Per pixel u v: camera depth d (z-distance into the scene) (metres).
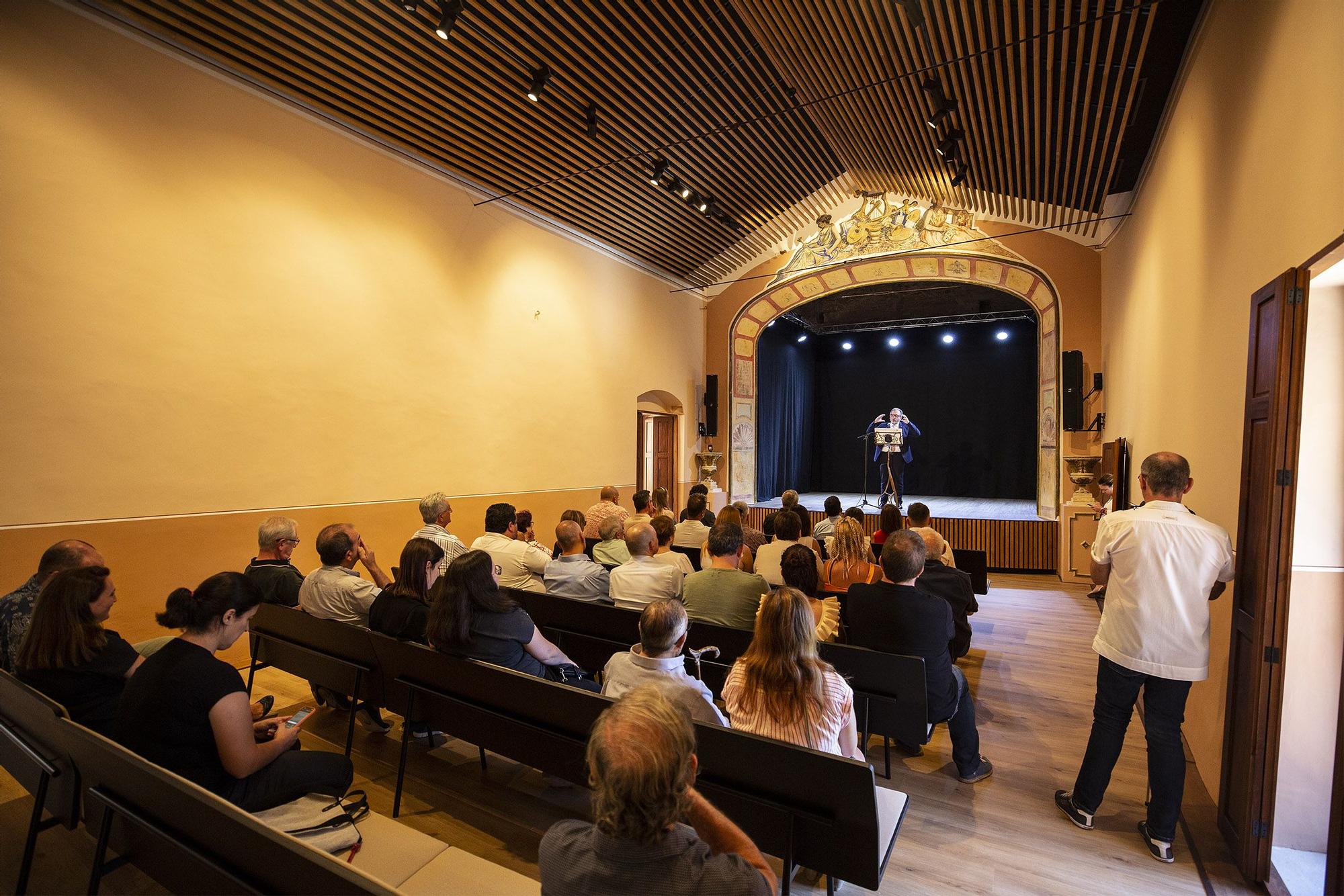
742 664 1.85
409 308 5.22
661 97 5.18
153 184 3.72
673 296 8.90
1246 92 2.60
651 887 0.90
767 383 12.69
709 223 7.75
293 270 4.42
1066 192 6.22
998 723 3.25
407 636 2.37
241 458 4.12
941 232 8.05
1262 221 2.36
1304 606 2.10
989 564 7.79
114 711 2.00
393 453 5.08
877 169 7.04
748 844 1.07
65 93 3.38
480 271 5.87
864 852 1.52
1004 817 2.38
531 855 2.07
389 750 2.81
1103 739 2.26
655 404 8.84
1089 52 4.12
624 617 2.96
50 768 1.68
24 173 3.24
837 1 4.18
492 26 4.11
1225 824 2.20
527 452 6.36
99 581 2.01
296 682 3.67
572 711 1.90
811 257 8.87
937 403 14.19
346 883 1.01
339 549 2.82
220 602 1.69
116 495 3.56
